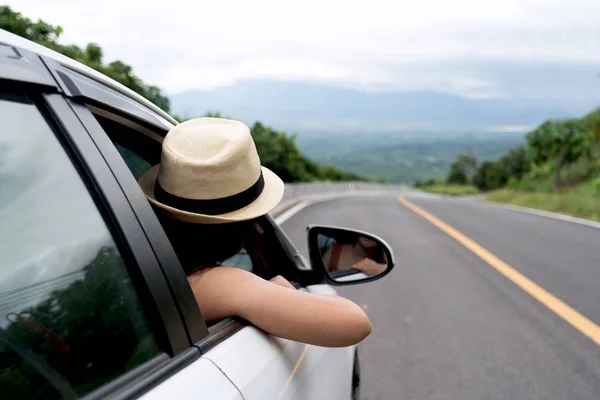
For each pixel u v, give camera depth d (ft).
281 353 5.67
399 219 62.03
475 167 531.50
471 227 53.21
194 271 5.73
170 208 5.30
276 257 8.38
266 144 154.10
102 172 4.12
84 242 3.83
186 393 3.96
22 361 3.26
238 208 5.56
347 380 8.38
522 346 17.44
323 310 5.38
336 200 104.68
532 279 27.53
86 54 43.19
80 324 3.63
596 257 34.76
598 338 18.24
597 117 205.67
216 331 4.99
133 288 4.04
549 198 99.09
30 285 3.45
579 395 13.94
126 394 3.65
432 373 15.24
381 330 19.01
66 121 4.05
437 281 26.91
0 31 4.25
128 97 5.76
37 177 3.70
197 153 5.48
